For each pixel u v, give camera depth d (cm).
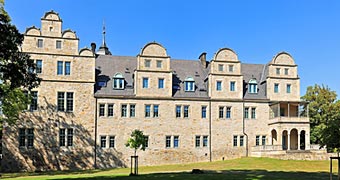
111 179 3056
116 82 5484
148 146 5444
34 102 5103
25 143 5012
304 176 3244
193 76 5962
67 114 5200
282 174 3462
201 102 5731
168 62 5638
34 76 2731
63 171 4797
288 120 5719
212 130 5722
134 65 5828
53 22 5275
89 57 5362
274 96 6031
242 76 5928
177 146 5569
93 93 5319
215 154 5691
